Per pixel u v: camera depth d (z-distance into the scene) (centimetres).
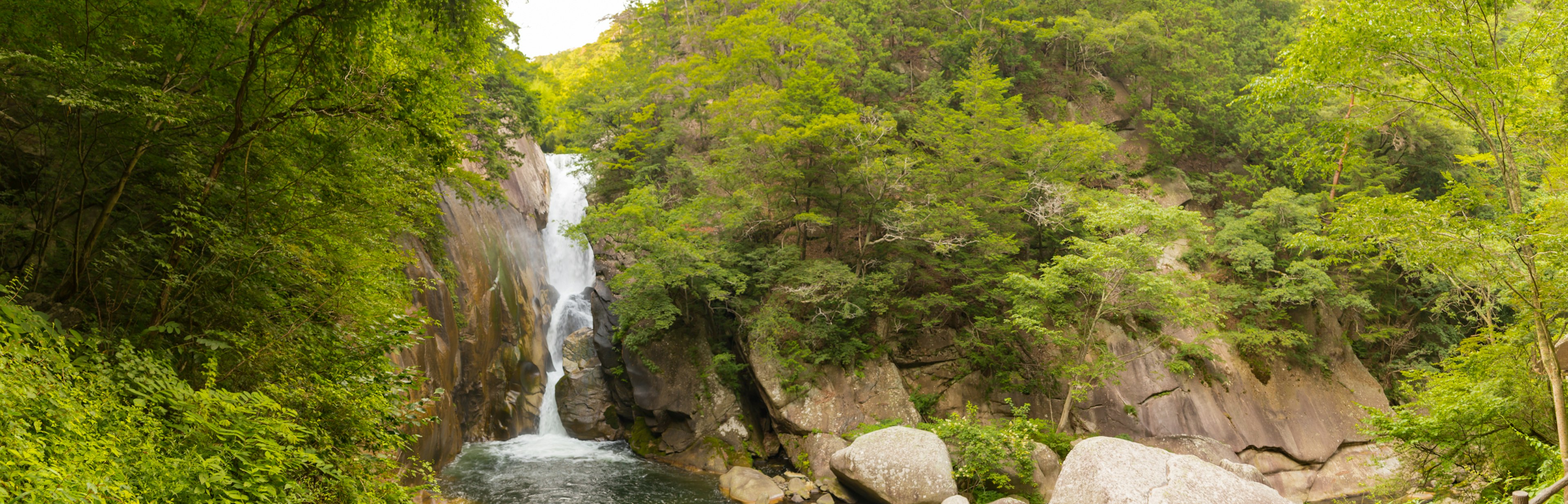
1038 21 4322
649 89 4253
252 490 617
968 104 3441
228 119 884
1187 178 4047
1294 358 3019
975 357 2944
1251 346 2994
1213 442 2695
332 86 886
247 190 863
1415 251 1130
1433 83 1181
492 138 2458
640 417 2964
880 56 4250
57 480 445
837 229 3192
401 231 1270
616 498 2208
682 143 4262
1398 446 1542
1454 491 1470
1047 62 4638
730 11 5166
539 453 2714
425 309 1039
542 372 3231
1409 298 3434
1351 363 3106
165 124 846
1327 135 1318
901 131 3862
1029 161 3234
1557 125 1155
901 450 2123
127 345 671
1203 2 4775
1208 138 4341
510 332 3086
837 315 2947
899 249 3072
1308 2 4781
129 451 556
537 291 3494
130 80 829
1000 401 2905
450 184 1973
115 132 855
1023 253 3416
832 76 3572
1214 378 2891
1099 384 2567
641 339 2805
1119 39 4362
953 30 4497
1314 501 2603
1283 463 2734
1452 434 1388
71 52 763
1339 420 2862
